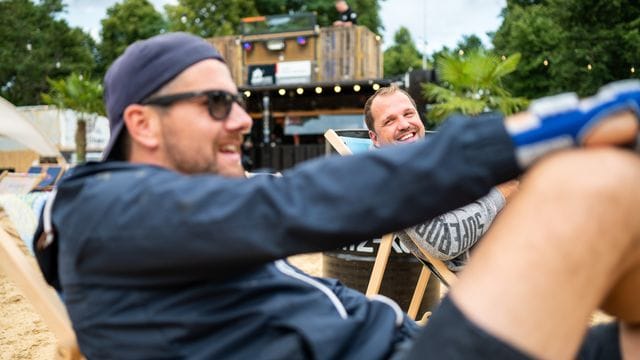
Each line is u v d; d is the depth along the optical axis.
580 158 0.72
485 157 0.73
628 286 0.81
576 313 0.69
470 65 11.39
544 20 20.67
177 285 0.89
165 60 1.00
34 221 1.52
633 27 16.30
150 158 1.03
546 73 21.12
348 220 0.76
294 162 13.61
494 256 0.73
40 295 1.20
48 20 34.94
